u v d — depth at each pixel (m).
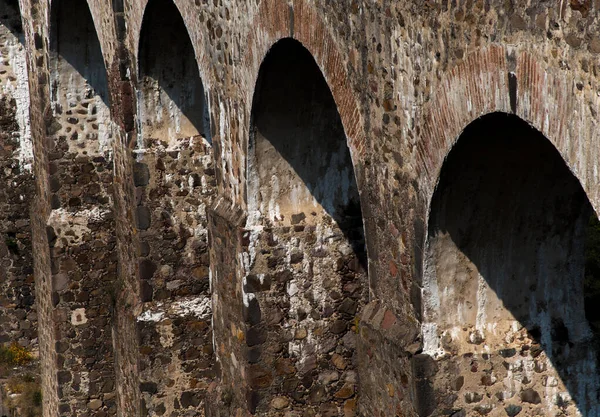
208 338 19.22
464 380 10.93
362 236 14.88
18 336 28.50
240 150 14.57
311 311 14.82
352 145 11.91
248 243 14.45
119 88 18.69
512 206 10.46
